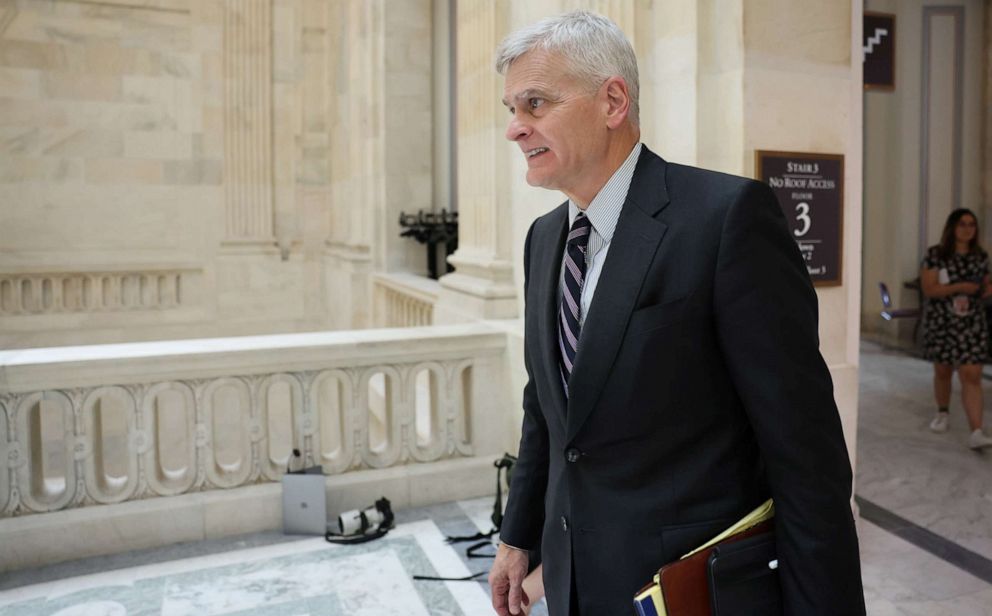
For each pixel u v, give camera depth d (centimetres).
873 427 570
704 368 125
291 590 332
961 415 605
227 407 813
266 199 1060
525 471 168
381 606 318
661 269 125
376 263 836
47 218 970
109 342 998
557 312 144
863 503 411
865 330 971
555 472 143
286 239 1078
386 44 798
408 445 437
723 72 347
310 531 392
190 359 385
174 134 1018
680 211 126
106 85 987
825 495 116
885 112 916
